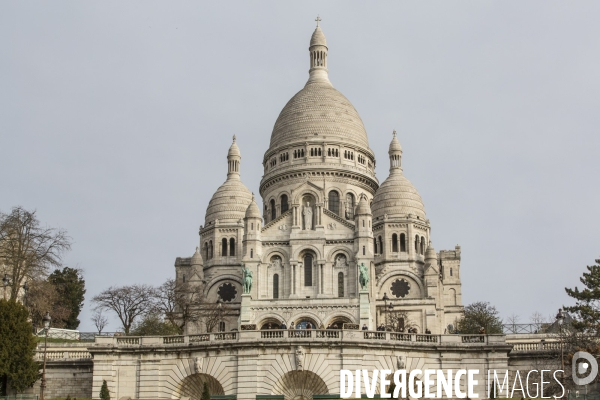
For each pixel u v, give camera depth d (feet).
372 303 587.68
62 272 605.73
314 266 602.03
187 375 334.03
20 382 347.77
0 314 351.05
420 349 336.70
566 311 373.61
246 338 329.31
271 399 312.29
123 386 338.13
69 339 452.76
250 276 570.46
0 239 429.79
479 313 540.93
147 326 508.53
